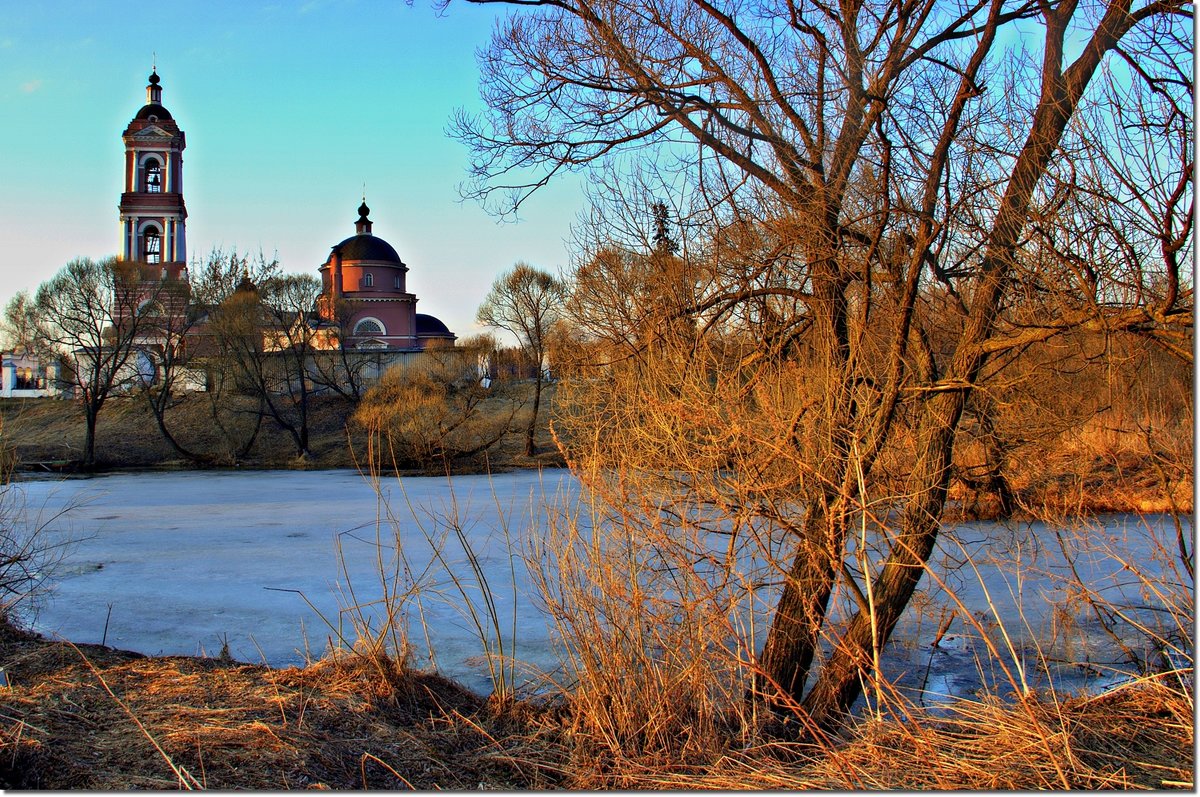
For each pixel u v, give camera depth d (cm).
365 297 6806
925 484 661
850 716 633
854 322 664
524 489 2516
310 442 4425
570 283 841
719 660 606
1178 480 754
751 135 657
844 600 794
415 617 1077
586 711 597
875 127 622
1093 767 508
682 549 607
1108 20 593
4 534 1022
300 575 1391
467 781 523
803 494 657
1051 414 802
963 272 683
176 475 3606
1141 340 734
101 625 1094
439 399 3616
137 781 465
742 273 695
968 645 924
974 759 519
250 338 4300
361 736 574
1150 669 709
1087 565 1087
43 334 4194
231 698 623
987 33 592
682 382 647
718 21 691
